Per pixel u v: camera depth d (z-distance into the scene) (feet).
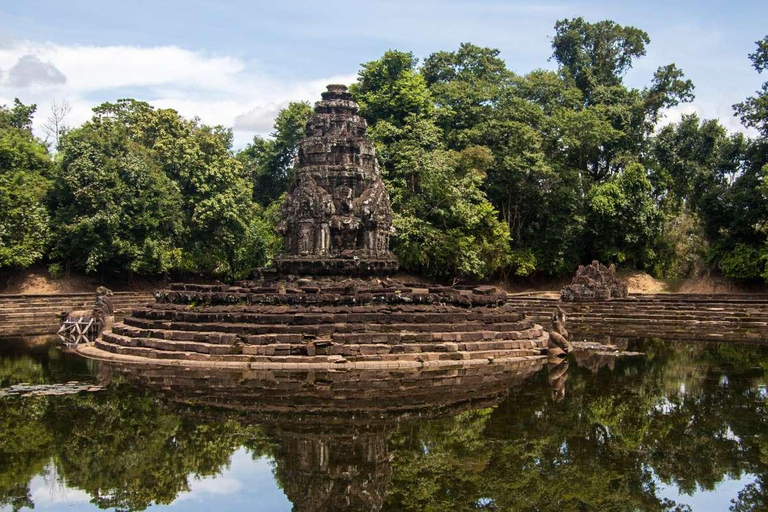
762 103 171.73
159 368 75.05
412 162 172.04
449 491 40.88
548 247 198.18
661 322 134.92
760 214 171.94
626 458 47.01
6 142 167.22
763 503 39.09
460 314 85.92
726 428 54.49
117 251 164.14
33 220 156.76
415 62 215.72
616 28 233.14
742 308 135.85
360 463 45.42
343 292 89.71
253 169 243.40
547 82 214.90
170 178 183.83
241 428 52.37
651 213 194.39
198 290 96.84
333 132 111.24
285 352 76.95
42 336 111.75
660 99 216.54
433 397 62.54
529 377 73.51
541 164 186.50
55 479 42.57
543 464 45.68
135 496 40.14
